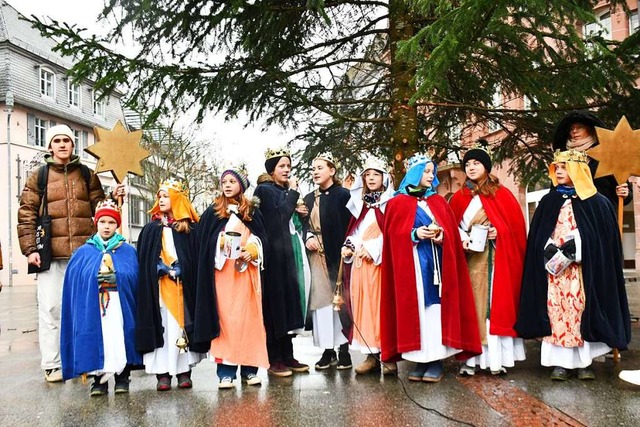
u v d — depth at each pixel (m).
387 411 4.06
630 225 20.11
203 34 6.82
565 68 6.73
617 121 7.02
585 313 4.70
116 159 5.33
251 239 5.04
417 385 4.78
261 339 4.93
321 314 5.50
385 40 8.61
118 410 4.27
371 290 5.22
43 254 5.28
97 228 5.01
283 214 5.39
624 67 6.46
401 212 5.00
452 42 4.43
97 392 4.68
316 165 5.71
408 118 7.35
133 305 4.80
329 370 5.49
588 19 4.70
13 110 29.94
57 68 32.66
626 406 4.05
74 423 3.97
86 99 34.88
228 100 7.29
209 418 4.01
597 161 5.44
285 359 5.45
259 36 6.96
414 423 3.78
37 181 5.48
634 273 17.08
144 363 4.80
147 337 4.71
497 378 4.95
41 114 31.53
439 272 4.91
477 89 8.05
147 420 4.00
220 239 4.89
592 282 4.72
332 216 5.60
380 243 5.21
